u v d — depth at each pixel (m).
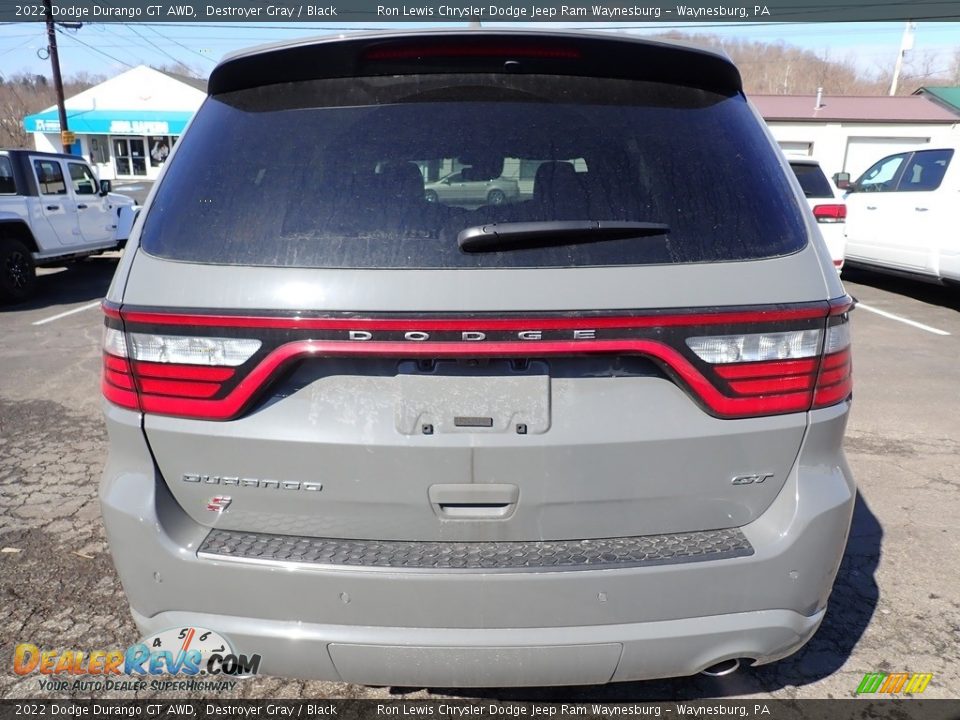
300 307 1.51
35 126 32.41
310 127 1.73
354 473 1.59
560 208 1.62
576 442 1.58
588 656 1.62
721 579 1.61
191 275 1.58
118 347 1.62
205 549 1.62
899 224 7.92
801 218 1.72
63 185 9.43
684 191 1.66
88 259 12.30
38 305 8.35
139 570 1.65
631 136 1.73
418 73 1.76
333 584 1.58
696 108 1.82
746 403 1.60
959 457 3.89
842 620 2.50
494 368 1.57
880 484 3.57
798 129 23.62
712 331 1.55
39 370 5.59
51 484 3.57
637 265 1.56
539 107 1.74
